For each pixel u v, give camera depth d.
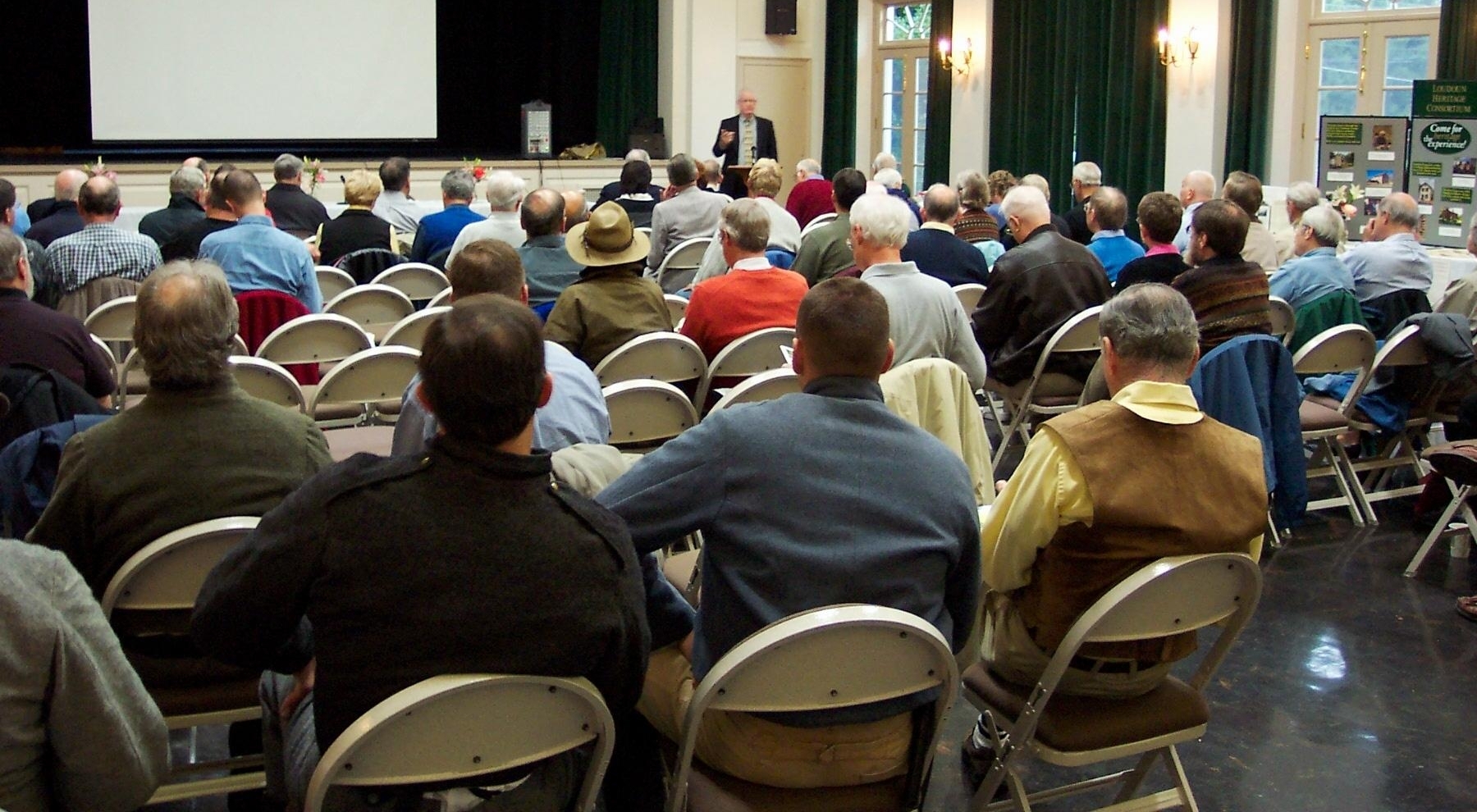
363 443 3.62
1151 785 2.88
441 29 13.16
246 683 2.28
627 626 1.71
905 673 1.86
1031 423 5.38
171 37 11.10
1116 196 5.73
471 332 1.61
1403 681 3.42
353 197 6.25
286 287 4.85
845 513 1.92
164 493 2.10
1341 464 4.78
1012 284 4.70
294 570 1.61
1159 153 9.84
